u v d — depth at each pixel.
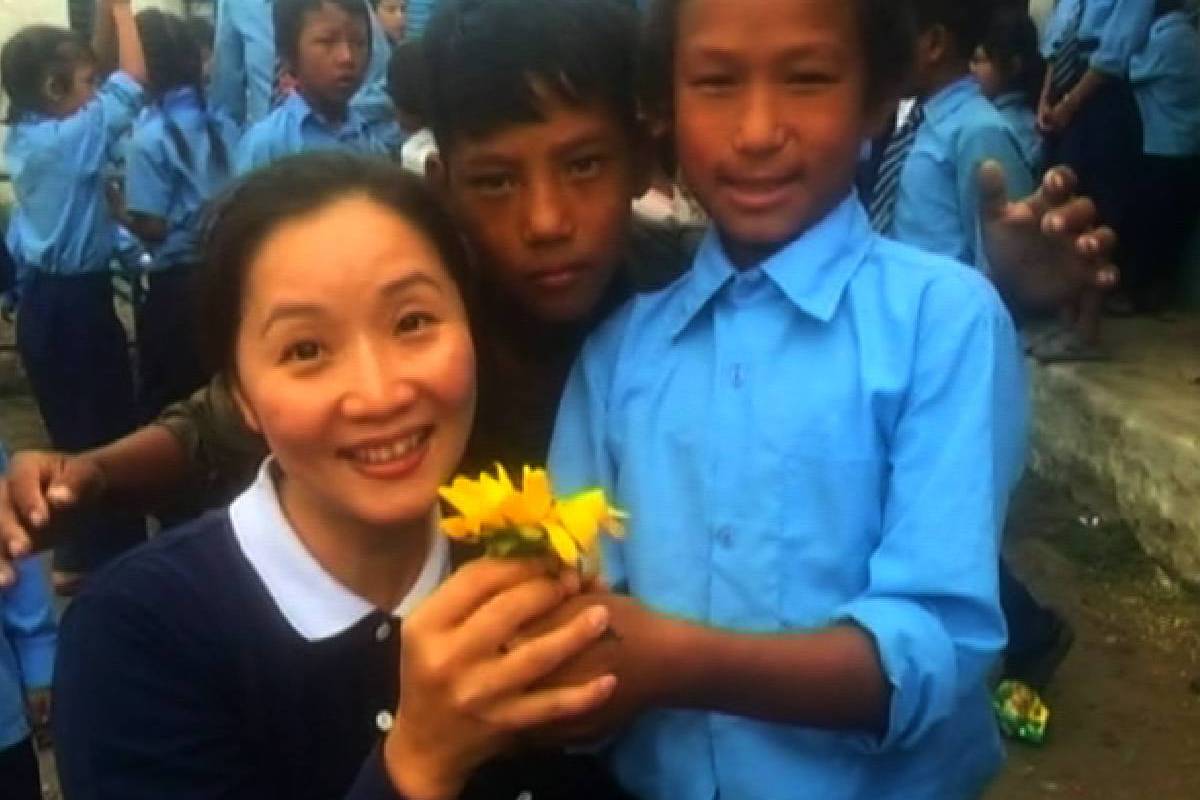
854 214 1.56
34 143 5.78
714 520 1.50
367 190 1.39
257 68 6.70
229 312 1.40
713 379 1.54
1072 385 5.67
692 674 1.29
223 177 5.82
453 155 1.71
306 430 1.35
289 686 1.43
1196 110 6.52
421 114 1.90
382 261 1.35
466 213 1.71
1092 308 5.90
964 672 1.42
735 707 1.33
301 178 1.39
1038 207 1.76
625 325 1.65
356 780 1.30
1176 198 6.64
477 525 1.22
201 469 1.87
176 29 5.87
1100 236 1.75
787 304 1.53
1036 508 5.61
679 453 1.54
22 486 1.73
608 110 1.68
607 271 1.73
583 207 1.69
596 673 1.25
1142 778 3.88
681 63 1.54
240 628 1.42
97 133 5.85
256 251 1.36
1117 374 5.75
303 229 1.35
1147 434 5.13
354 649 1.45
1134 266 6.69
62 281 5.86
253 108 6.73
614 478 1.60
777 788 1.50
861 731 1.40
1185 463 4.91
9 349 8.24
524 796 1.56
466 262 1.46
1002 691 4.07
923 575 1.41
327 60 5.16
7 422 7.49
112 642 1.41
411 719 1.24
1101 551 5.19
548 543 1.22
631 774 1.58
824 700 1.35
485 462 1.71
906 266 1.52
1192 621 4.71
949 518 1.41
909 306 1.48
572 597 1.24
